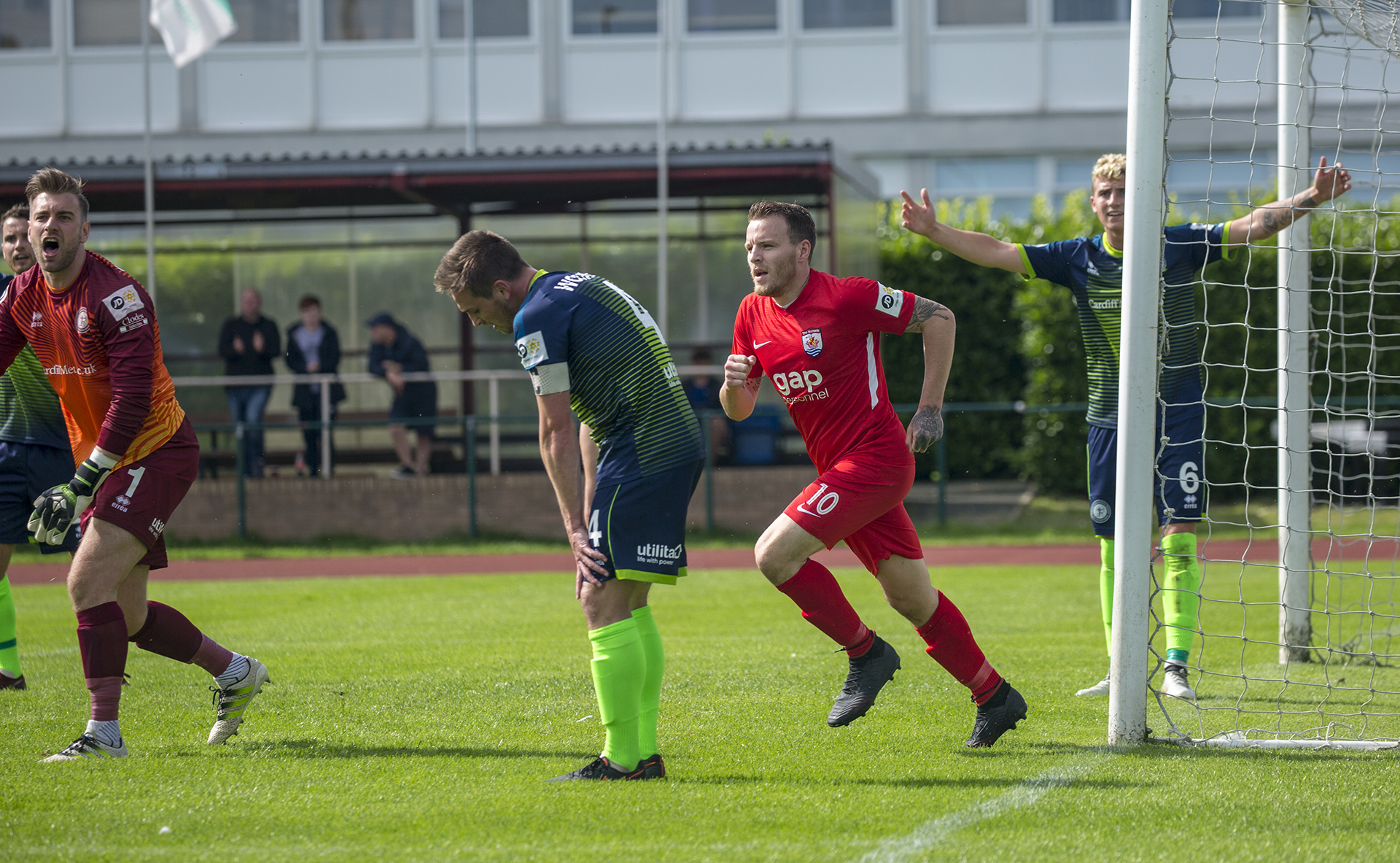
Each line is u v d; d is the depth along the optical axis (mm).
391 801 8648
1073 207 43969
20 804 8594
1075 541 32938
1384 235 38625
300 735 11070
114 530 10320
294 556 32906
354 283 40406
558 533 35656
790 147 34875
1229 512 37188
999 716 10320
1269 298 38188
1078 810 8320
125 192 36375
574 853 7410
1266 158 55688
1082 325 13680
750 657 15391
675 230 39656
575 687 13398
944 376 10297
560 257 40219
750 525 35438
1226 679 14258
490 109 60938
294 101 60656
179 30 37375
